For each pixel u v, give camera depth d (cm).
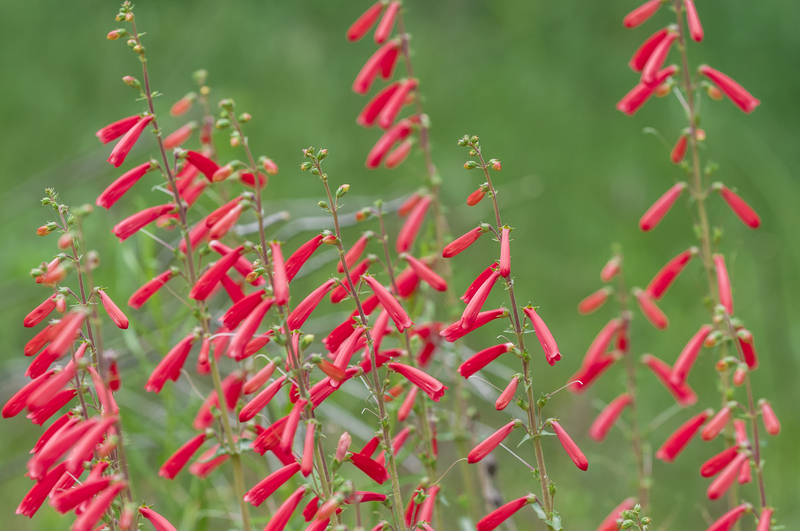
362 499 445
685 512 1005
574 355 1371
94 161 1359
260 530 631
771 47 2114
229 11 1958
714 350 785
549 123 2012
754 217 678
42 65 1878
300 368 437
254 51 1928
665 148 1942
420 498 458
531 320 452
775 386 1163
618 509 653
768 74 2081
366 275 465
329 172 1736
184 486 896
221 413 488
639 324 1464
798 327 1330
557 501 991
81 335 473
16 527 1014
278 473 441
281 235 910
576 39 2220
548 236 1747
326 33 2078
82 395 438
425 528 449
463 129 1975
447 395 715
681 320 1466
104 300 449
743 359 592
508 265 434
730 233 1714
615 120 2042
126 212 1213
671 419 1202
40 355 437
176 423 721
